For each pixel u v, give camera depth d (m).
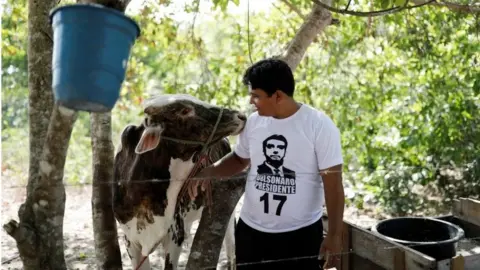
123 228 3.14
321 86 6.52
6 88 8.11
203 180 2.98
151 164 2.92
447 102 6.05
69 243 5.09
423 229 3.48
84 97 1.68
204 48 5.88
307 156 2.61
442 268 2.66
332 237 2.55
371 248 3.04
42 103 2.56
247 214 2.84
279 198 2.68
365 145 6.43
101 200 3.04
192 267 2.86
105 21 1.69
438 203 6.51
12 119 8.20
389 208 6.29
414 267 2.73
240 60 5.88
